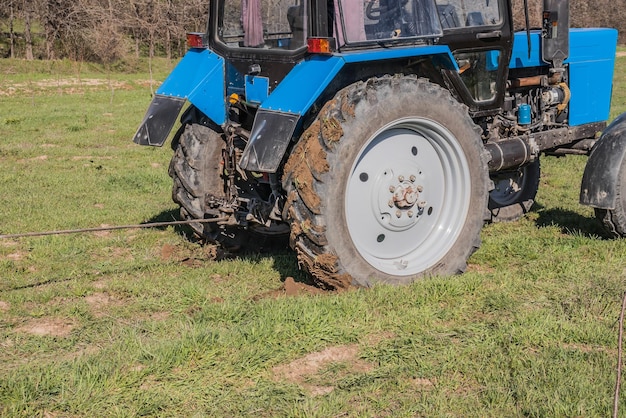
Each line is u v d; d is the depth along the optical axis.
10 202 8.17
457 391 3.78
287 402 3.67
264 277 5.63
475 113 5.80
